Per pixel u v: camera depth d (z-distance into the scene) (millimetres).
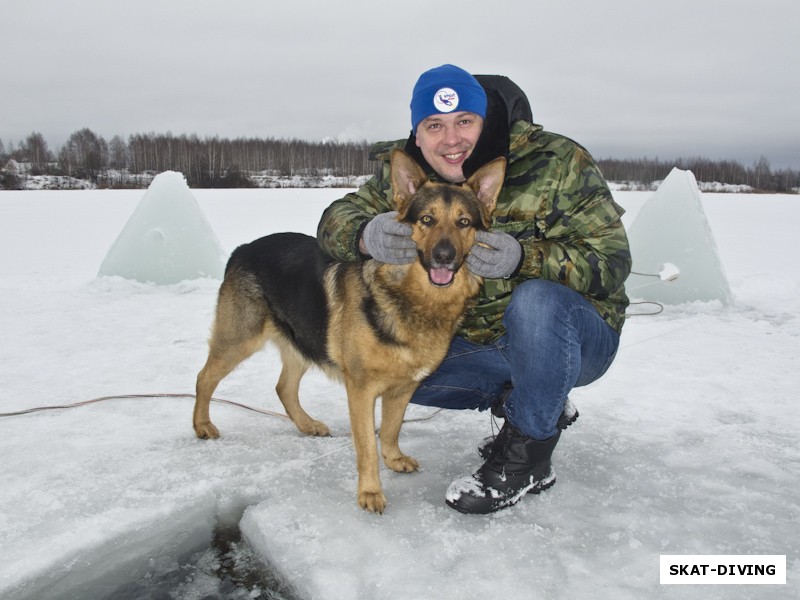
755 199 39250
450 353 3506
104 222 18797
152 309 7312
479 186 3143
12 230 16344
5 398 4461
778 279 9039
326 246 3250
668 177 7992
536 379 2896
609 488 3189
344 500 3107
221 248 9062
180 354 5629
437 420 4301
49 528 2805
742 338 6141
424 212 3021
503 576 2469
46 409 4254
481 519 2932
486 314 3348
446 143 3316
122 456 3576
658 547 2654
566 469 3414
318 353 3568
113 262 8633
